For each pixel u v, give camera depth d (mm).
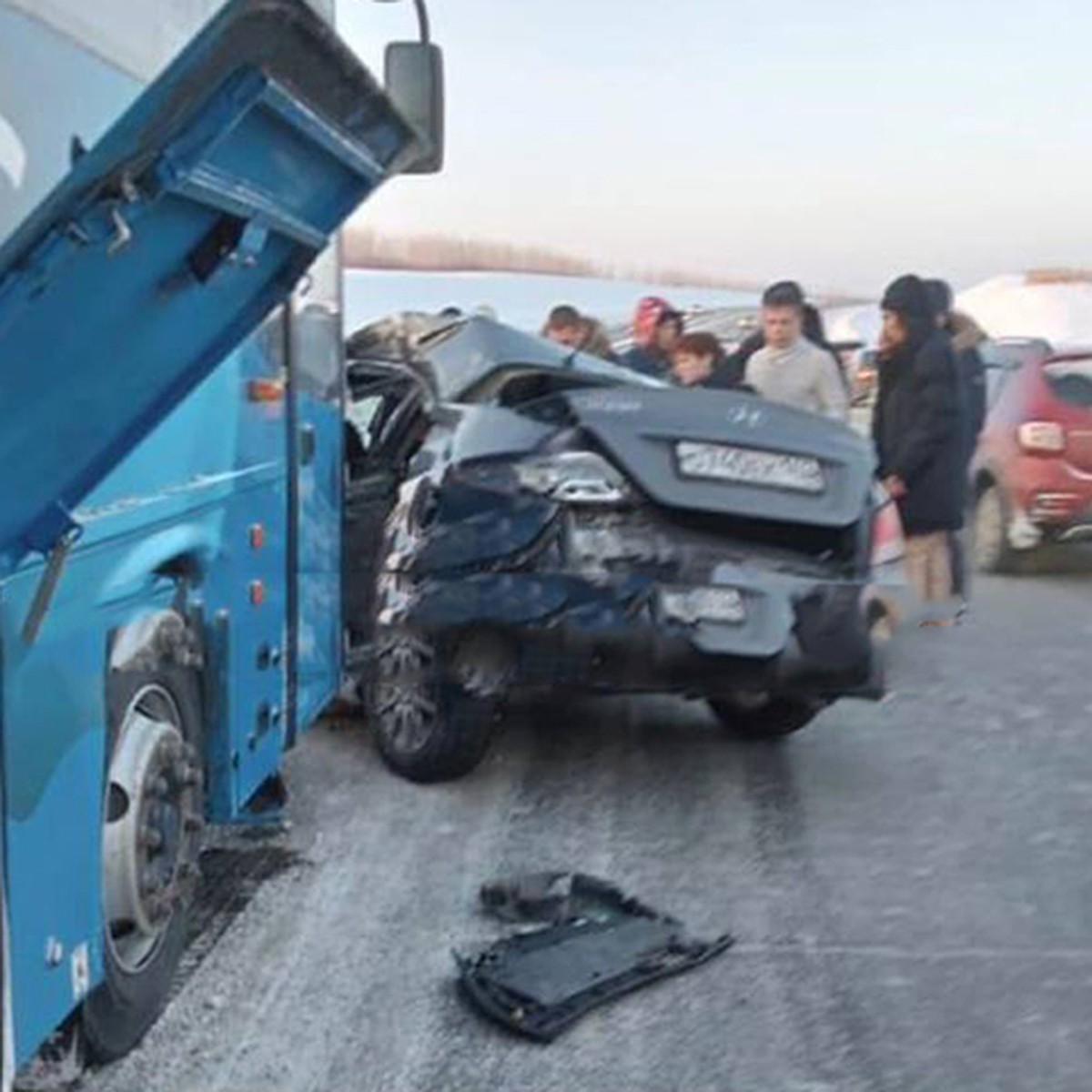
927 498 8188
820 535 5414
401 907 4438
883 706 6918
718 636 5102
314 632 5035
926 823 5270
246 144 2398
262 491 4324
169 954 3650
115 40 2875
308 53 2307
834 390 7941
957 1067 3529
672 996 3885
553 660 5133
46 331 2219
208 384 3730
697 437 5273
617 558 5141
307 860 4805
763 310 8305
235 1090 3408
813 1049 3611
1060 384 10797
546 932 4180
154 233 2322
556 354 6727
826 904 4512
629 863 4840
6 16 2398
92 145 2590
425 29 4746
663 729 6449
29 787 2672
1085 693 7219
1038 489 10688
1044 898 4578
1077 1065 3547
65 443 2533
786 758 6055
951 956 4148
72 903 2904
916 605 8359
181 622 3600
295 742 4828
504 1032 3682
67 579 2822
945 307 8180
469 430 5477
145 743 3363
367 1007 3811
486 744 5508
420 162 3828
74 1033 3260
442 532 5277
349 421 6535
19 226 2217
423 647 5367
